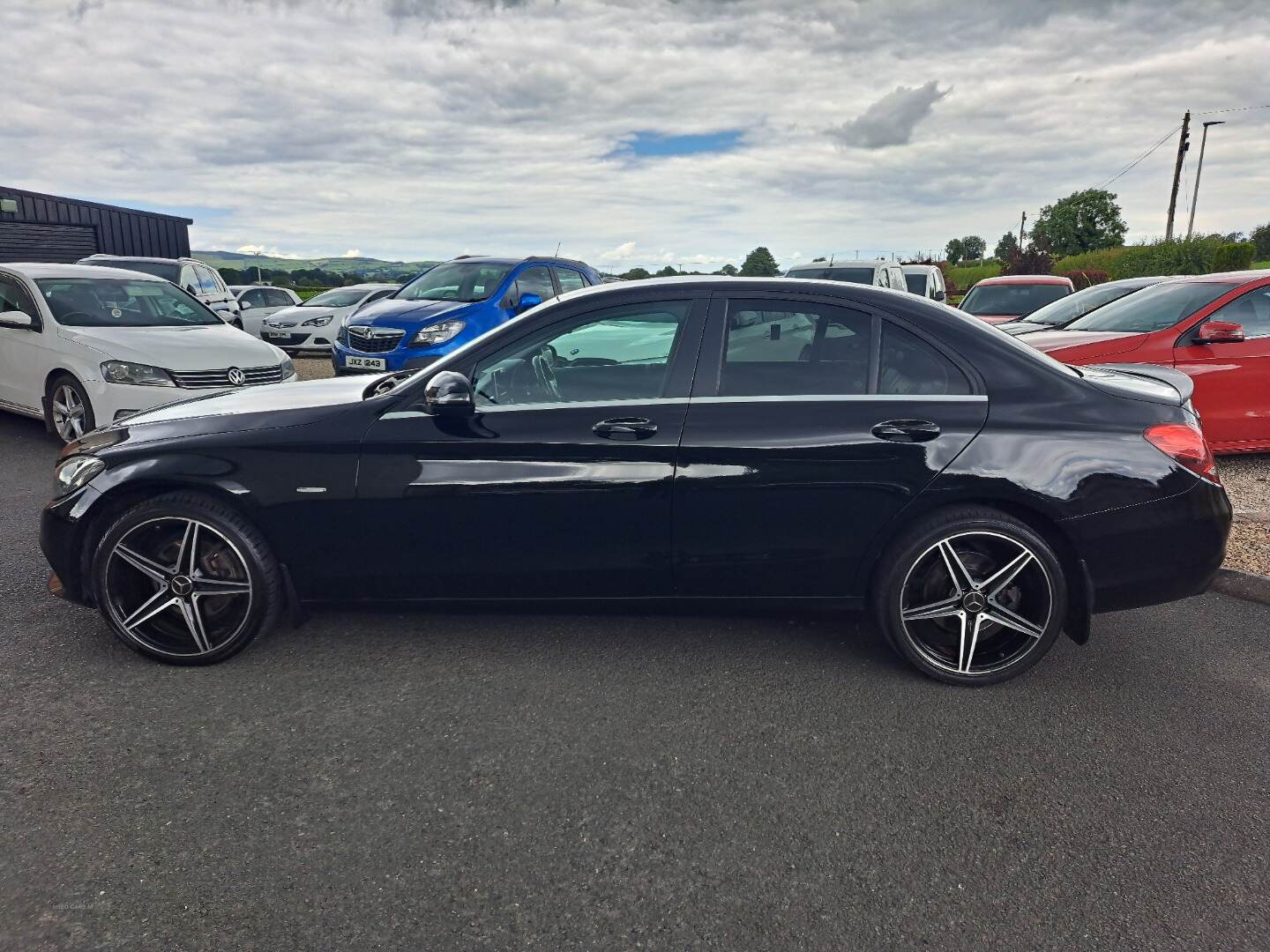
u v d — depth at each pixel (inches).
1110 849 90.7
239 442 128.0
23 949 74.4
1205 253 1407.5
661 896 83.0
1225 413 253.0
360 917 79.4
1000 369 125.6
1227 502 125.6
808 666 133.7
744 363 127.0
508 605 131.3
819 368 126.6
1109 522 121.6
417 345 343.3
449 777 102.5
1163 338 255.0
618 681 127.6
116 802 96.0
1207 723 117.4
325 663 132.3
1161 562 123.4
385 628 145.5
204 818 93.6
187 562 127.4
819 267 509.0
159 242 1042.1
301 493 126.4
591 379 128.3
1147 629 149.8
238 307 668.1
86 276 309.1
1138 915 81.0
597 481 124.3
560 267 418.6
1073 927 79.4
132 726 112.6
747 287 129.5
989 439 121.7
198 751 107.0
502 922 79.1
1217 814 96.9
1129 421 123.8
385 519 127.0
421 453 126.0
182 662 129.9
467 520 126.5
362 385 148.1
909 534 123.4
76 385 270.2
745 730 114.3
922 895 83.7
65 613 148.3
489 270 386.9
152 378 266.8
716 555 126.3
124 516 126.2
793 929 78.9
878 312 127.5
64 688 122.6
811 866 87.6
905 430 122.0
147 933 76.7
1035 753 109.6
